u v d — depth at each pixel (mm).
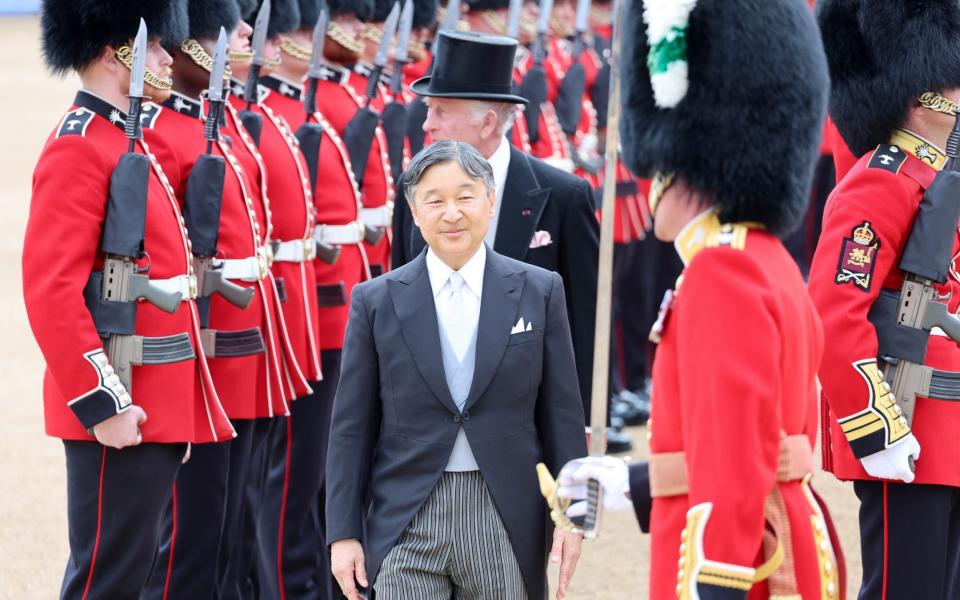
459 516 14492
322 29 22281
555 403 14969
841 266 15656
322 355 22312
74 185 15531
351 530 14555
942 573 15992
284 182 21031
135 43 15820
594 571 22375
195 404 17312
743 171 11805
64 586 16344
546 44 32438
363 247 23547
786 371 11586
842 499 25938
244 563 20203
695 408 11258
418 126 27562
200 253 18078
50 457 27688
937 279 15758
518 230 17469
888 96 16078
